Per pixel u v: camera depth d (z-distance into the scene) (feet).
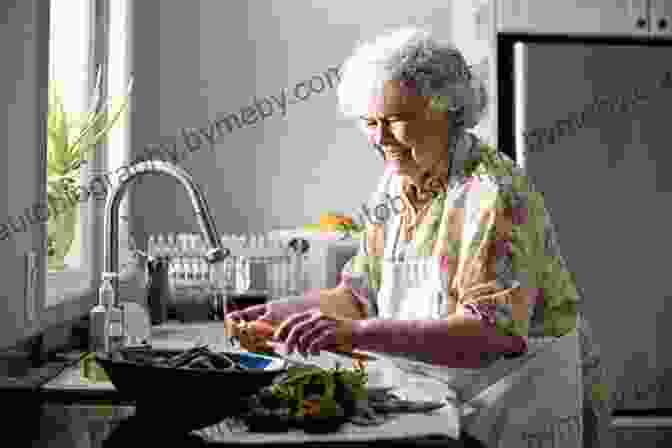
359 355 4.71
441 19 10.49
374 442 3.20
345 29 10.27
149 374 3.27
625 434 8.41
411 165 4.71
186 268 8.15
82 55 7.45
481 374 4.79
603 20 9.18
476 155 4.69
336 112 10.23
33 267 4.64
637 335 9.05
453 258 4.57
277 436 3.19
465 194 4.59
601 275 9.00
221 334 6.92
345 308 5.17
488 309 4.09
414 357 4.09
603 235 9.00
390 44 4.55
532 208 4.57
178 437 3.21
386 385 4.20
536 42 9.24
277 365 3.59
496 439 4.73
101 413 3.70
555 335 4.81
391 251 4.98
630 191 9.02
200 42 10.03
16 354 4.33
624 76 9.01
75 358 5.33
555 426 4.77
